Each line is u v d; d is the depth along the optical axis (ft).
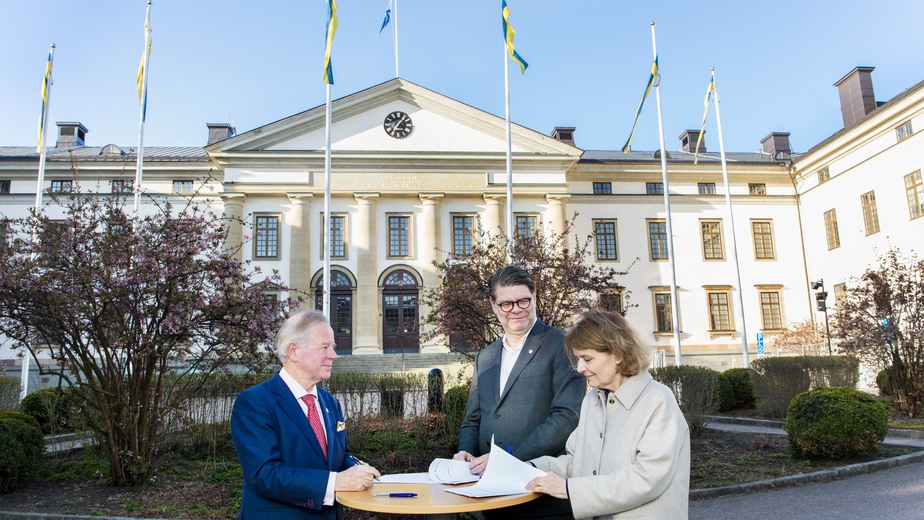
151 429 28.66
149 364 28.17
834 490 27.35
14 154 120.26
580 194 116.78
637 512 9.46
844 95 112.47
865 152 101.30
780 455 34.32
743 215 119.96
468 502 9.55
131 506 24.30
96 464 30.14
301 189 104.83
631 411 9.98
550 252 42.29
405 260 107.65
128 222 28.76
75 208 28.91
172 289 27.43
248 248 103.45
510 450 12.25
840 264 108.27
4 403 46.96
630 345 10.09
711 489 27.53
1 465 25.70
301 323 11.65
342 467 11.99
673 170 118.73
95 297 27.04
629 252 115.85
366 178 107.24
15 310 27.30
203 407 33.22
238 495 25.73
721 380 56.59
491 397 13.64
